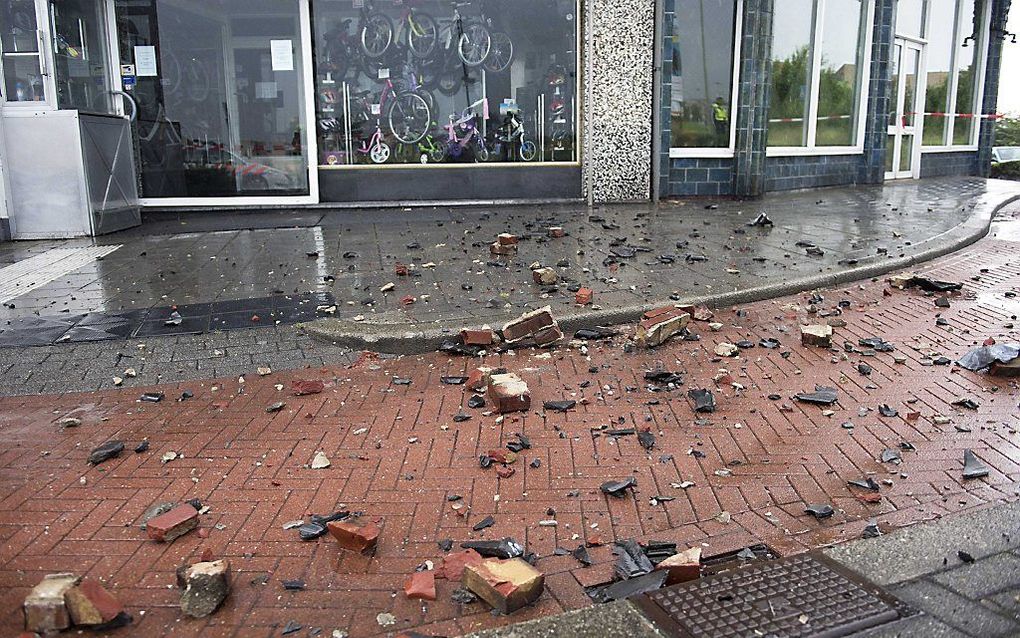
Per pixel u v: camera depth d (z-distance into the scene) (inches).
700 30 507.5
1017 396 196.1
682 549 130.9
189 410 195.3
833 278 306.3
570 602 117.3
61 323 260.4
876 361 223.9
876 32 612.4
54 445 175.8
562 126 500.1
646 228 403.2
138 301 284.0
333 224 431.2
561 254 338.6
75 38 437.1
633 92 493.4
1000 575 119.0
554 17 487.2
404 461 165.5
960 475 154.8
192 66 477.7
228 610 116.0
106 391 209.2
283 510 145.8
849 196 552.1
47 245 393.7
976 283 313.6
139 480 158.4
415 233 396.2
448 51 487.5
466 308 263.1
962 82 762.8
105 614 110.7
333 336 242.1
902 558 123.8
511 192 503.5
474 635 107.7
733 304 279.4
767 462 162.7
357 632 110.9
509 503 147.6
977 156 800.9
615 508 145.2
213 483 156.8
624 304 265.0
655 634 106.7
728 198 531.2
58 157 403.5
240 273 320.2
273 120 487.2
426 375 218.8
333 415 191.3
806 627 107.0
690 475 157.6
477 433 178.9
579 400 196.2
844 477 155.4
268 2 474.6
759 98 514.0
